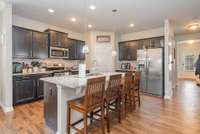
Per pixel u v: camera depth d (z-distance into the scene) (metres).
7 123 2.64
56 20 4.50
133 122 2.75
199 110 3.38
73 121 2.43
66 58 5.22
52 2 3.18
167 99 4.41
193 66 9.23
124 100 3.14
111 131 2.40
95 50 5.96
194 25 5.17
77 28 5.52
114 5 3.33
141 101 4.19
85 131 1.97
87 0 3.06
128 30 5.88
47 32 4.59
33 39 4.16
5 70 3.26
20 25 4.18
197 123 2.68
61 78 2.62
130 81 3.30
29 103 3.83
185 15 4.06
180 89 5.97
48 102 2.51
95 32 5.98
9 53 3.26
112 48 6.12
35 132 2.34
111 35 6.12
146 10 3.66
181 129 2.45
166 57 4.54
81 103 2.12
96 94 2.12
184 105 3.77
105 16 4.13
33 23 4.51
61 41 4.98
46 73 4.29
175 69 6.63
